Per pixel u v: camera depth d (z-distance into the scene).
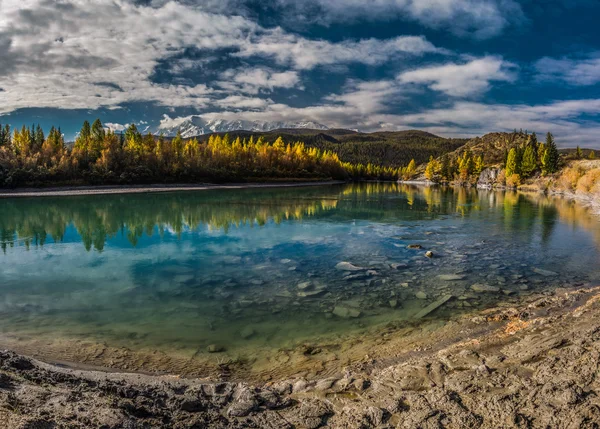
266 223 28.20
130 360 7.50
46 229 25.23
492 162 153.38
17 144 83.19
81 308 10.70
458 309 10.54
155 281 13.37
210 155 94.88
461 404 5.30
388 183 147.62
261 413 5.32
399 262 16.17
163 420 4.95
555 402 5.08
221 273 14.40
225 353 7.89
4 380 5.41
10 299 11.49
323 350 8.01
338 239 21.58
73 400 4.97
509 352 7.09
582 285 12.84
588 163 84.50
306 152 135.62
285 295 11.84
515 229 25.80
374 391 5.92
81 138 90.12
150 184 74.88
